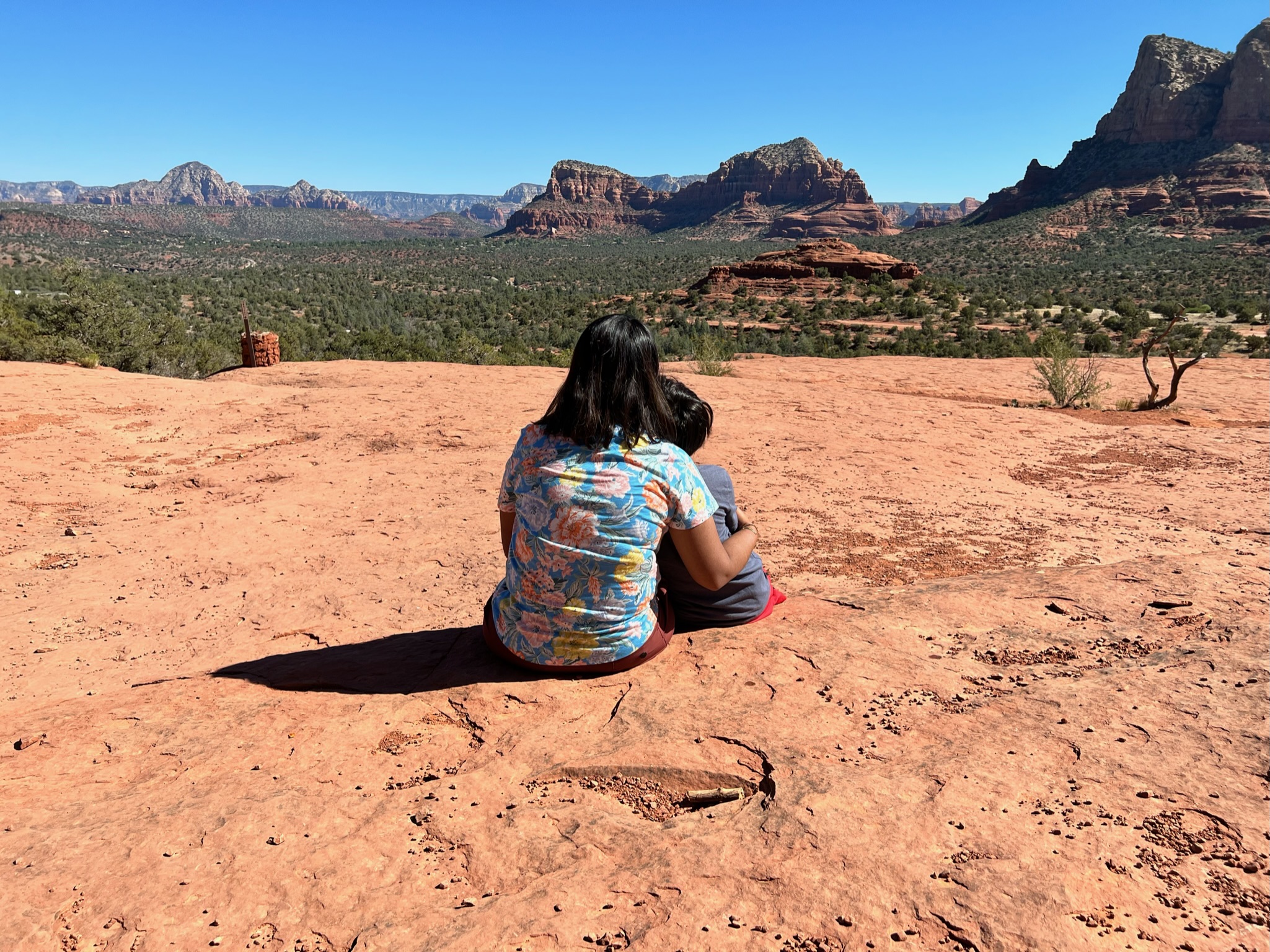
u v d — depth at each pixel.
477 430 10.39
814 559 5.34
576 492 2.38
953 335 87.00
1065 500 6.95
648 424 2.37
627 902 1.61
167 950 1.52
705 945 1.47
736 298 124.12
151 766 2.27
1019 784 1.96
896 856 1.70
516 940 1.51
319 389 14.17
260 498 7.46
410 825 1.93
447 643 3.23
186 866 1.76
